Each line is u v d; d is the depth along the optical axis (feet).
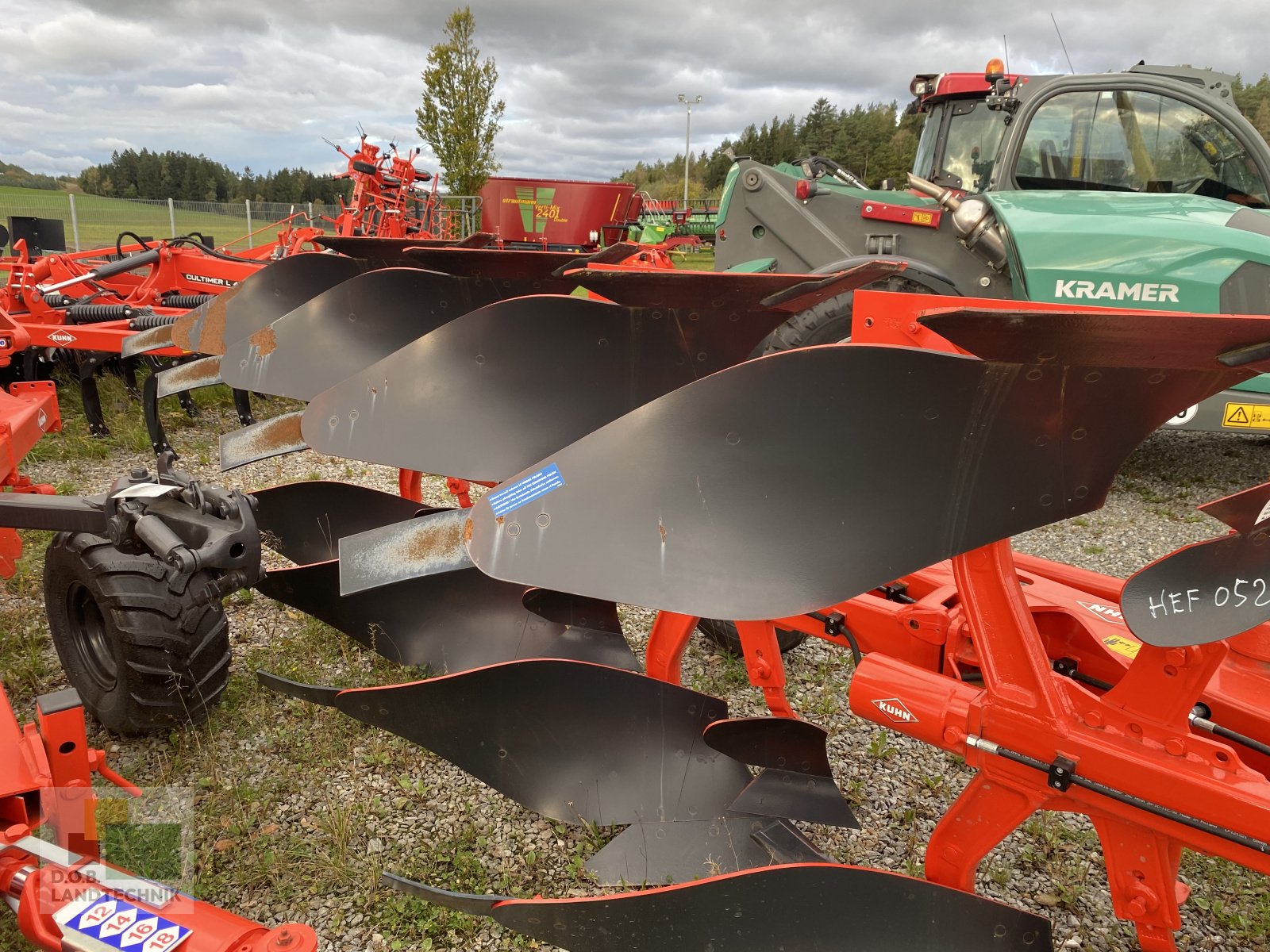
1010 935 5.14
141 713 8.18
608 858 7.16
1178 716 4.73
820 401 4.77
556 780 7.67
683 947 5.48
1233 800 4.44
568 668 7.53
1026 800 5.21
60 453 18.54
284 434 9.63
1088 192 16.34
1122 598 4.54
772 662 7.10
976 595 5.16
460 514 6.52
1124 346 3.97
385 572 6.35
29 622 11.28
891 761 9.20
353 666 10.47
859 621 7.41
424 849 7.64
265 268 11.44
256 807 8.05
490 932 6.80
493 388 7.39
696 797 7.35
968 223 14.83
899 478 4.75
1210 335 3.73
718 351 7.16
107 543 8.03
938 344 5.37
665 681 7.84
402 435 7.43
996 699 5.18
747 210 17.04
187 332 11.60
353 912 6.95
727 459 5.02
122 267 22.44
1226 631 4.15
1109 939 6.92
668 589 5.06
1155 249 14.34
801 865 5.36
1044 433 4.44
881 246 16.10
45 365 20.74
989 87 18.03
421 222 42.52
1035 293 14.89
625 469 5.22
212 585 6.82
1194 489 18.88
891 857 7.70
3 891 4.39
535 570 5.32
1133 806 4.80
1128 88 16.56
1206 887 7.54
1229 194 16.83
